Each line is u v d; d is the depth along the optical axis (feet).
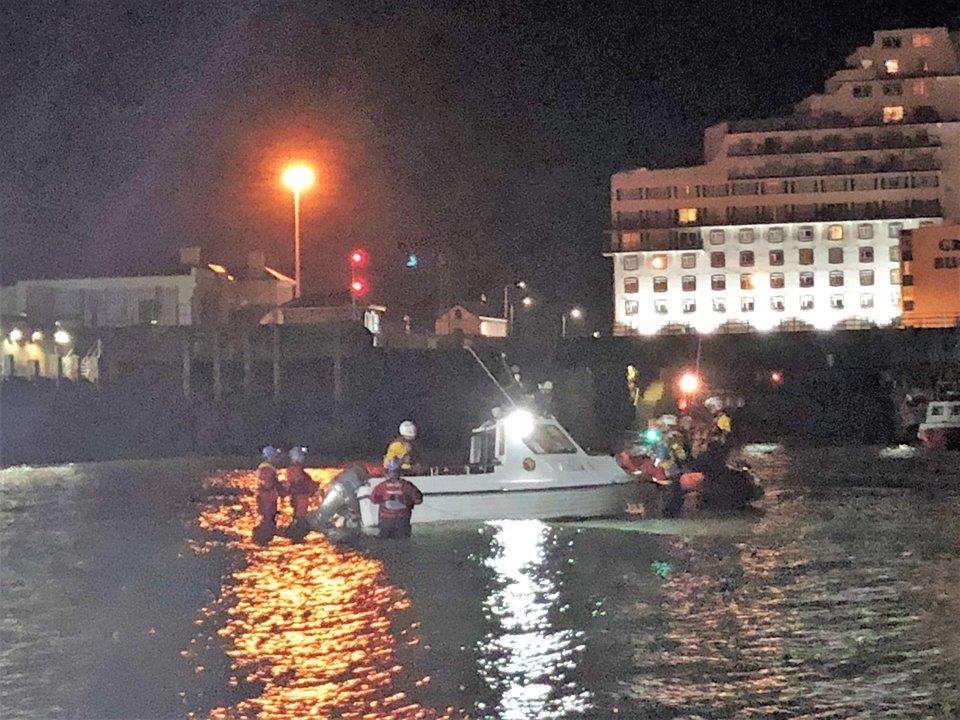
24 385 168.04
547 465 78.89
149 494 109.40
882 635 45.85
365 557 66.74
